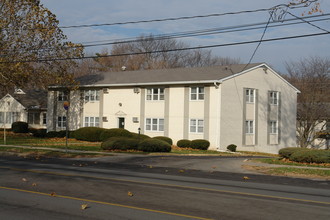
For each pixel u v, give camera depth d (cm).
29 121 5250
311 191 1205
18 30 3306
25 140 3475
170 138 3412
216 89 3275
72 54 3562
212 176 1555
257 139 3603
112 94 3894
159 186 1228
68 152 2448
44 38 3316
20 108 5181
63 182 1272
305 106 4462
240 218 812
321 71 4519
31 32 3275
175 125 3500
